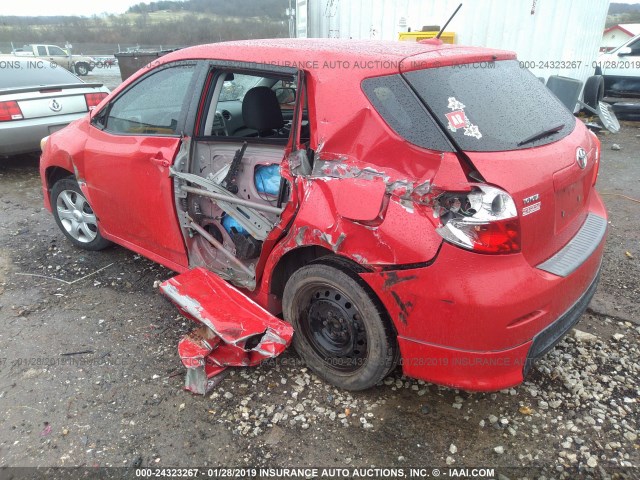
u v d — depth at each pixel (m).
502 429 2.41
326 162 2.36
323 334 2.67
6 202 5.59
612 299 3.48
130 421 2.48
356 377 2.54
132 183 3.31
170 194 3.07
